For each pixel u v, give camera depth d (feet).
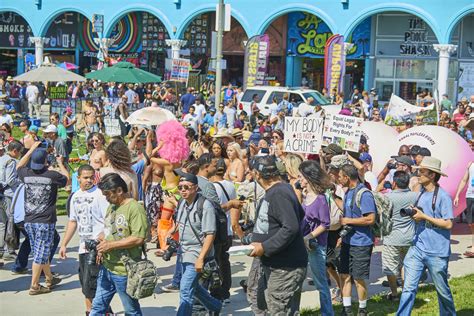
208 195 37.76
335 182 39.70
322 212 36.78
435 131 57.93
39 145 43.47
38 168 41.91
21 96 140.77
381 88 145.07
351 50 146.41
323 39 150.41
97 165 42.11
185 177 34.81
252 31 146.10
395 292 43.45
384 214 38.60
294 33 152.46
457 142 57.11
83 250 37.55
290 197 31.42
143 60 166.61
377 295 44.29
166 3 151.74
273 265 31.78
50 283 44.06
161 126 49.67
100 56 145.79
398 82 143.95
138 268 32.86
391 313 41.06
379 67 144.97
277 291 31.81
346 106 114.42
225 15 93.61
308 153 48.06
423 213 36.22
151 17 164.55
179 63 122.31
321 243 37.24
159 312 40.55
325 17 140.77
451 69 140.46
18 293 43.45
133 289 32.68
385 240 43.14
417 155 49.47
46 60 109.81
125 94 129.59
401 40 142.72
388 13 142.82
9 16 172.24
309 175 36.94
